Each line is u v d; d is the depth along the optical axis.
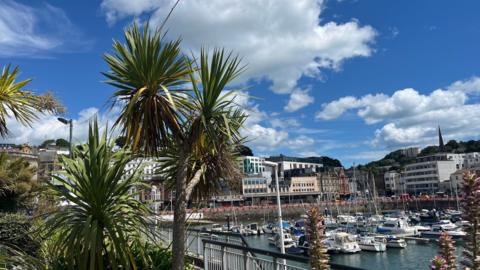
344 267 3.91
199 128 4.84
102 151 5.08
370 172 157.50
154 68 4.63
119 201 5.10
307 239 4.12
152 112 4.80
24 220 7.56
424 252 47.94
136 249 5.67
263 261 5.91
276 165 12.44
